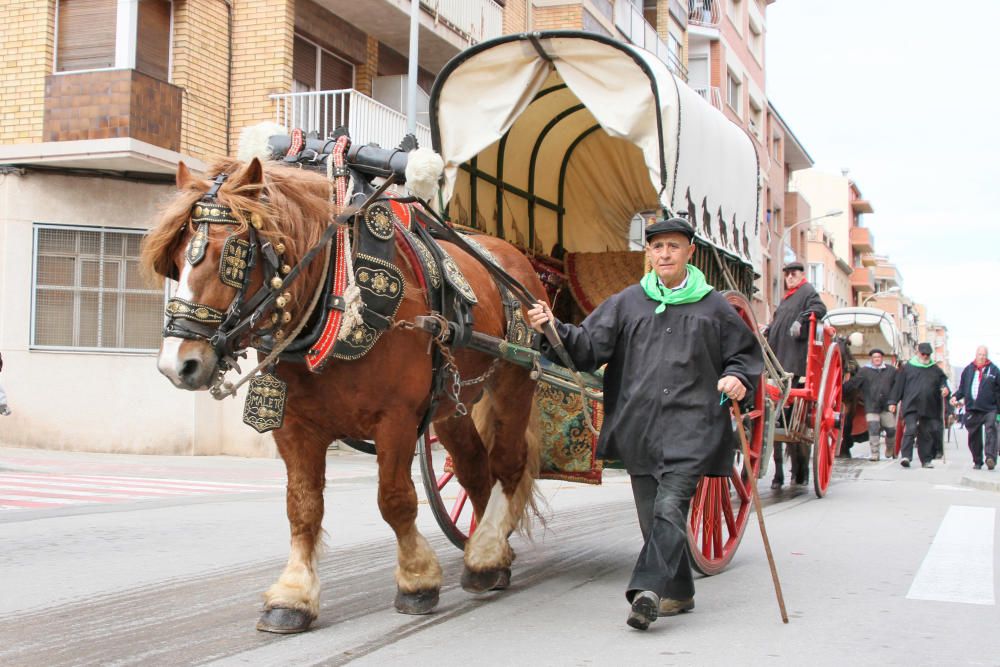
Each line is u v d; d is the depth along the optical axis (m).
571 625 4.42
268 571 5.72
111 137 13.16
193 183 3.76
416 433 4.39
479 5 18.81
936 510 8.84
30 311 13.72
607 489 10.83
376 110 15.52
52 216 13.75
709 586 5.39
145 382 13.98
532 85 6.27
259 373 3.96
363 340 3.99
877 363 17.42
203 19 14.26
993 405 15.18
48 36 13.52
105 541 6.81
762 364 4.52
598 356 4.60
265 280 3.74
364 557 6.13
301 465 4.32
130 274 14.03
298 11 15.25
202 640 4.11
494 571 5.07
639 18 25.55
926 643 4.18
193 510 8.55
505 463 5.35
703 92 32.31
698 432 4.41
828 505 9.22
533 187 7.64
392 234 4.28
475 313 4.89
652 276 4.68
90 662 3.79
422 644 4.05
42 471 11.48
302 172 4.17
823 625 4.48
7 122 13.62
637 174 7.92
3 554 6.28
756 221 8.33
